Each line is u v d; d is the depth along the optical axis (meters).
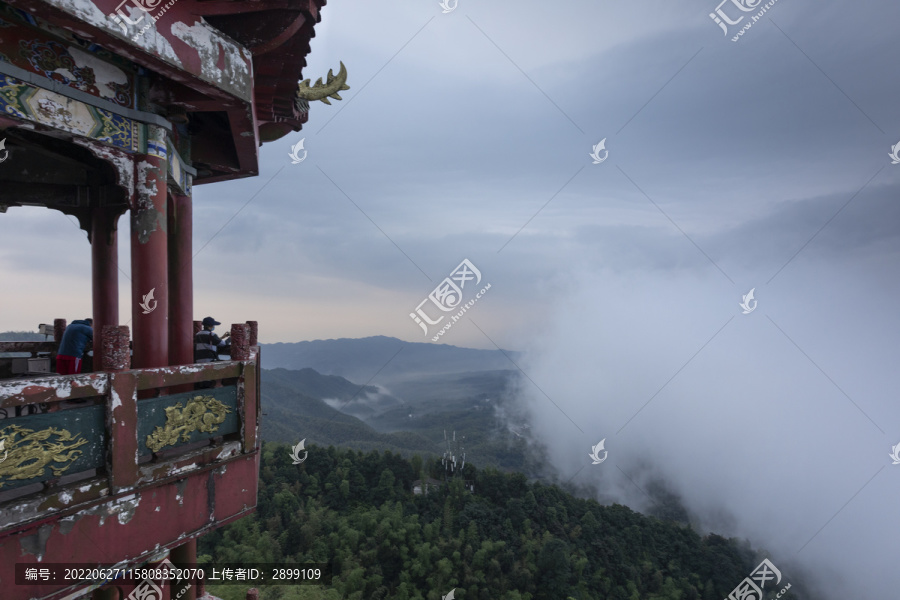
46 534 3.93
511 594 104.38
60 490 4.00
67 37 4.75
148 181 5.46
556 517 137.62
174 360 7.48
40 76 4.54
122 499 4.44
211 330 8.05
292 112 8.34
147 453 4.71
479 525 128.12
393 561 111.62
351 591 94.69
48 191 8.48
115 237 8.88
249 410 5.94
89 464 4.22
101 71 5.08
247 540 102.88
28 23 4.45
